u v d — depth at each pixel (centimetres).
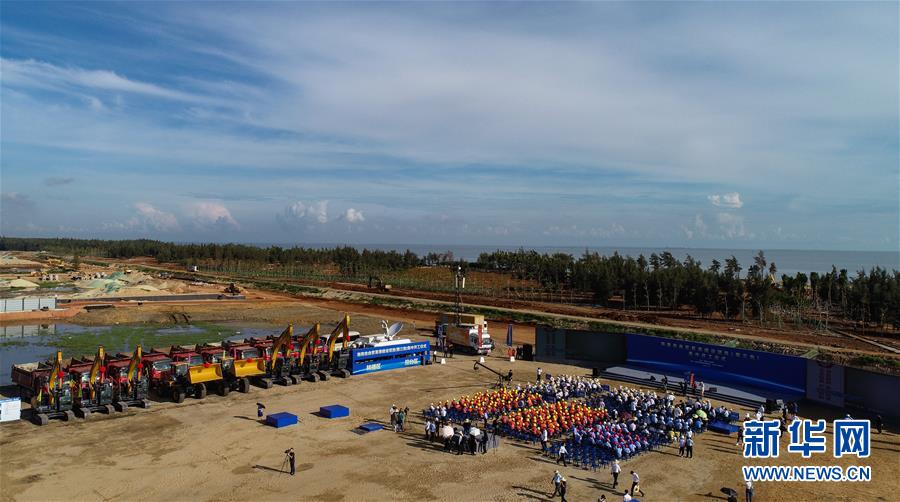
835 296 13550
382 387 6166
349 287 17812
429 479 3703
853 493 3588
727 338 9200
